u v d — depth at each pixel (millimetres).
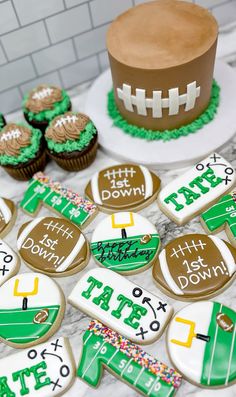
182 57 530
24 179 624
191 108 583
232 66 694
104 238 540
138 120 607
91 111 660
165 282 501
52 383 461
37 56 654
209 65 553
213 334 464
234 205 543
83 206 571
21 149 580
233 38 720
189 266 505
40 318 495
